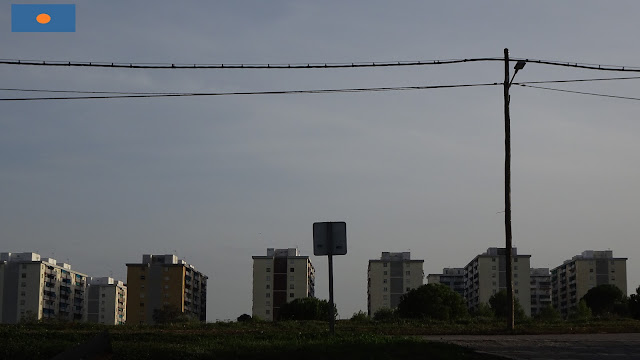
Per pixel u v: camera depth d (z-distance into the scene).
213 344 16.41
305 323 27.33
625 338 20.25
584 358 15.29
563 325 25.83
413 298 64.81
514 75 26.44
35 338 18.30
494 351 16.48
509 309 24.94
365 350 14.82
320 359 14.10
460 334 23.25
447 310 63.44
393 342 16.08
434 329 24.53
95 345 13.43
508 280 25.38
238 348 15.30
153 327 25.50
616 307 85.62
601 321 28.23
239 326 25.91
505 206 26.17
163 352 14.16
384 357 14.14
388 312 70.62
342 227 17.34
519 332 23.55
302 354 14.42
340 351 14.68
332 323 17.77
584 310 92.75
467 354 14.95
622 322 27.16
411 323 27.84
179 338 18.66
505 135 26.55
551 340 19.47
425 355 14.56
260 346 15.66
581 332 23.39
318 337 18.28
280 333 20.28
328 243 17.31
